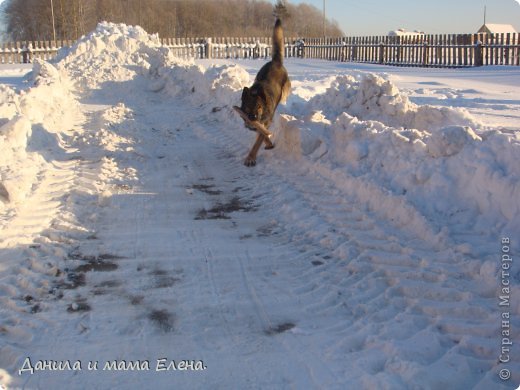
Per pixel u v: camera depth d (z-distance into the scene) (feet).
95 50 57.93
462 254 13.51
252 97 23.82
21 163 21.59
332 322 11.71
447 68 78.02
